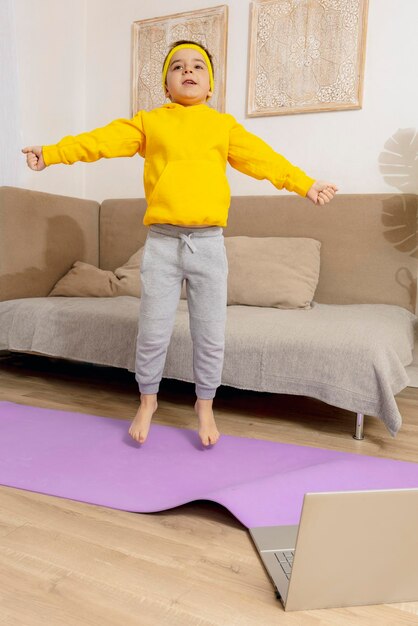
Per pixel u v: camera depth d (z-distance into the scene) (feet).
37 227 8.77
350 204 8.45
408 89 8.47
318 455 5.22
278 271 8.07
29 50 10.01
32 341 7.47
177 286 5.26
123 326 6.84
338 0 8.77
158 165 5.17
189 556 3.55
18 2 9.71
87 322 7.10
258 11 9.37
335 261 8.55
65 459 5.00
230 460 5.06
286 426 6.23
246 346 6.07
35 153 5.24
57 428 5.85
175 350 6.42
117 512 4.10
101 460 4.99
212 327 5.18
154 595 3.12
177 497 4.25
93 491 4.36
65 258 9.39
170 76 5.42
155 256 5.16
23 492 4.38
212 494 4.17
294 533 3.75
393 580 3.13
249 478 4.67
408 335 6.90
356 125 8.88
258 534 3.73
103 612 2.96
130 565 3.42
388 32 8.54
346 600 3.10
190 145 5.11
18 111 9.59
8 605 2.98
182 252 5.07
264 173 5.32
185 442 5.51
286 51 9.23
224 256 5.24
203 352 5.24
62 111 10.80
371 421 6.50
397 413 5.36
